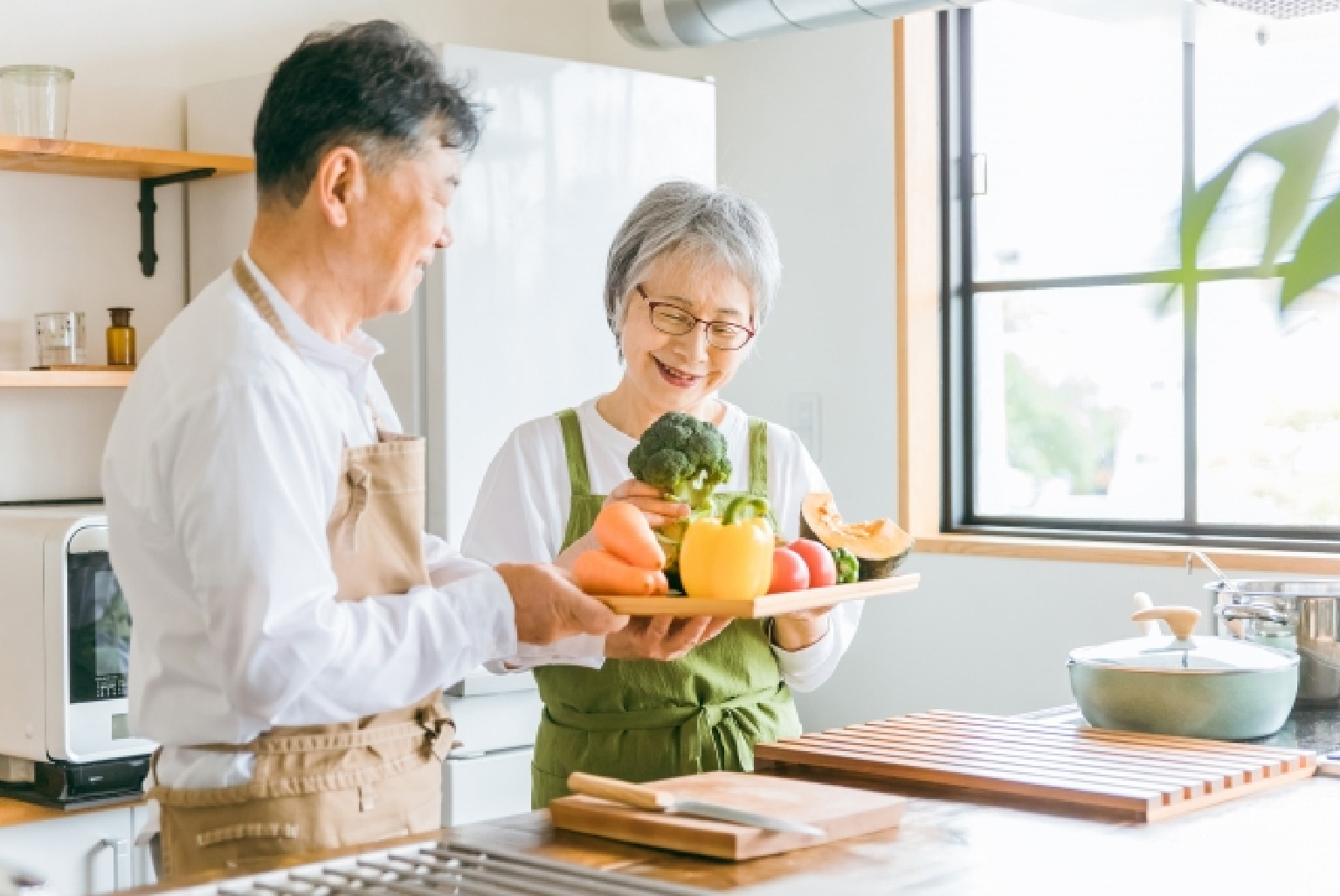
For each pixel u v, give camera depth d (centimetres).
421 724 161
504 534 199
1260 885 126
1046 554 337
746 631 196
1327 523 329
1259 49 334
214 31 345
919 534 366
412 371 300
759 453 205
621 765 190
